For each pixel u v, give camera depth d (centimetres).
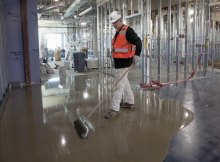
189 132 282
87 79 700
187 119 330
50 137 272
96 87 571
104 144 251
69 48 1418
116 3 700
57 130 293
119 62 334
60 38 1623
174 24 873
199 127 299
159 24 614
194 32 717
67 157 224
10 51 599
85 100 442
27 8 603
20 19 600
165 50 926
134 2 671
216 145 247
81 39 1395
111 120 327
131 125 307
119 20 330
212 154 227
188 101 433
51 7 866
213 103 417
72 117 343
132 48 330
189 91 521
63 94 497
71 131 290
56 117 344
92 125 308
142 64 575
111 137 270
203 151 233
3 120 336
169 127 299
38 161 218
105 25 780
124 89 376
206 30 706
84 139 264
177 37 685
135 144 250
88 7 959
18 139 268
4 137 275
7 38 591
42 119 336
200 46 718
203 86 579
